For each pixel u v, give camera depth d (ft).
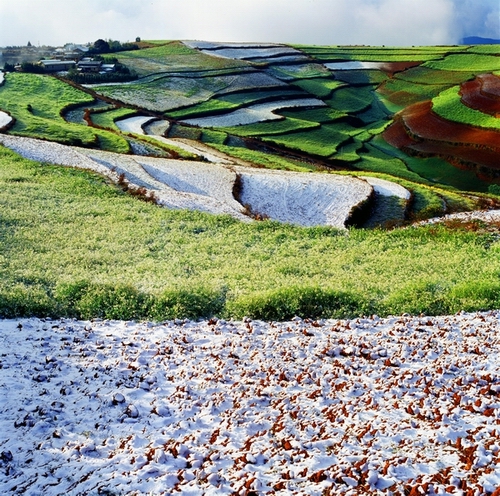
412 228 111.14
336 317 56.44
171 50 617.21
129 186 146.30
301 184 191.11
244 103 447.42
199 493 24.98
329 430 30.99
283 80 528.22
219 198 165.89
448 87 508.12
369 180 211.20
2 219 97.09
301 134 383.45
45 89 412.16
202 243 92.22
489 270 73.87
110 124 333.01
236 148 301.43
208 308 58.39
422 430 30.91
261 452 28.43
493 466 26.71
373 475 25.77
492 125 366.43
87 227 98.37
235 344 46.78
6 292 56.75
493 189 282.97
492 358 42.83
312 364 42.01
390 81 547.90
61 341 45.60
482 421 32.01
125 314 55.57
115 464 27.73
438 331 50.26
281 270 75.87
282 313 56.59
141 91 453.99
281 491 24.99
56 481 26.27
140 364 41.34
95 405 34.24
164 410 33.96
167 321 53.62
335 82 539.70
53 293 60.95
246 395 35.76
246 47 647.56
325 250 91.30
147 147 255.50
